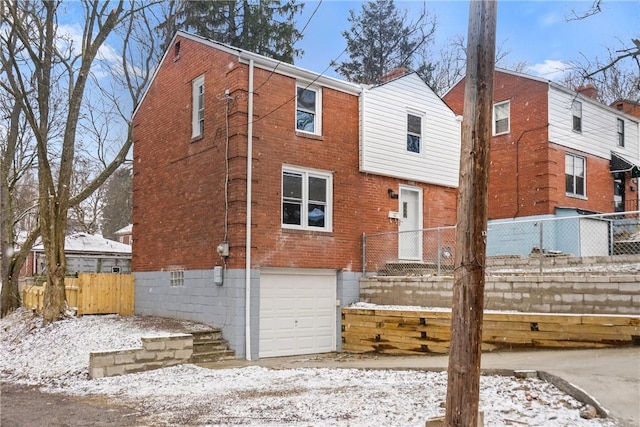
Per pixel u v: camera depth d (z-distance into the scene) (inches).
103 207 1691.7
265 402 302.2
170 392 352.2
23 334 592.4
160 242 631.2
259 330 513.0
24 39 595.5
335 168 593.3
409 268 612.4
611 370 301.7
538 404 258.5
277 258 533.0
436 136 696.4
